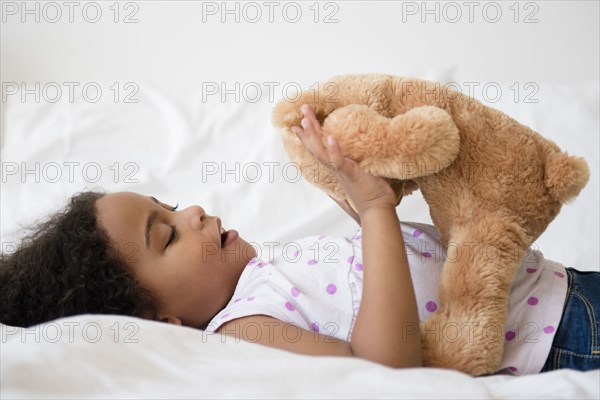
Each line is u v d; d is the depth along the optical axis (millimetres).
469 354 881
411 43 1932
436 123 854
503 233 902
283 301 1008
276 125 946
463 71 1938
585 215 1437
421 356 901
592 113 1606
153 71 1961
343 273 1041
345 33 1932
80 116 1729
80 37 1950
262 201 1566
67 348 751
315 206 1570
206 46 1947
